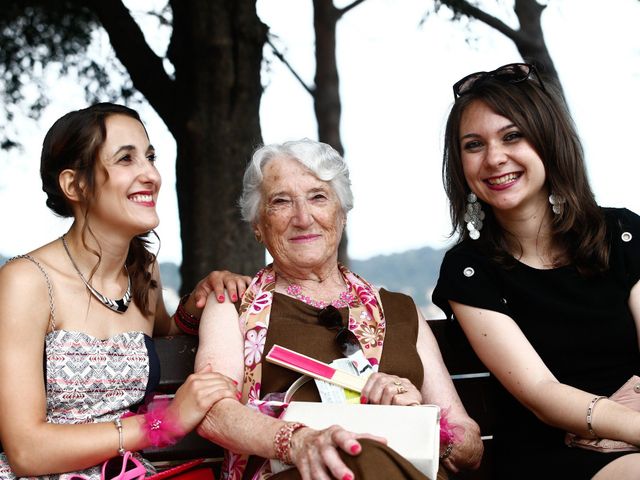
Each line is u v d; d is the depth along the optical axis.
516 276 3.16
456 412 3.07
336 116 7.25
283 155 3.15
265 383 3.03
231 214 5.81
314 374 2.92
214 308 3.16
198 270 5.80
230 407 2.76
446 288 3.20
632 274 3.12
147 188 2.94
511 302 3.17
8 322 2.74
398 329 3.14
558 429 3.07
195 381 2.81
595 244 3.11
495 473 3.21
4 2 5.92
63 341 2.82
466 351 3.34
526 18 6.10
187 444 3.24
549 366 3.12
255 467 2.89
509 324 3.11
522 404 3.12
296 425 2.63
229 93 5.84
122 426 2.74
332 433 2.52
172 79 6.00
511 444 3.16
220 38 5.78
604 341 3.09
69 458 2.69
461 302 3.15
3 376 2.71
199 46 5.80
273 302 3.15
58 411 2.82
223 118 5.82
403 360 3.07
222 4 5.81
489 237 3.24
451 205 3.31
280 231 3.13
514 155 3.10
